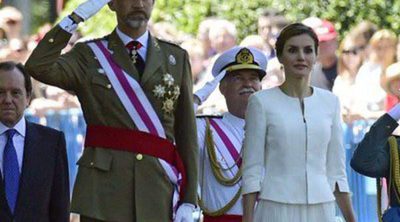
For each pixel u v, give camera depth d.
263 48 30.28
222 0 35.59
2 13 31.09
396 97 28.20
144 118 19.03
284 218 19.25
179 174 19.38
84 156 19.11
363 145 19.92
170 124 19.30
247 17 35.41
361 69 29.22
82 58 19.16
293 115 19.36
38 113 27.53
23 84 19.92
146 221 18.91
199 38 31.16
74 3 36.19
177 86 19.30
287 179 19.28
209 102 27.86
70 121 27.41
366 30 29.98
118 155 18.98
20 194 19.83
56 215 20.22
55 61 18.86
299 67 19.38
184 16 35.25
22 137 20.05
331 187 19.62
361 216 26.78
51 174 20.09
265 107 19.38
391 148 19.91
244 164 19.47
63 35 18.86
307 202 19.27
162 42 19.50
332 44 29.69
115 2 19.20
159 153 19.09
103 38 19.39
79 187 19.00
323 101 19.56
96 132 19.08
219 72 22.08
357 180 26.75
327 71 29.56
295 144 19.30
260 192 19.36
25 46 30.25
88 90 19.06
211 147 21.58
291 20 35.19
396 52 29.53
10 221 19.73
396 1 35.94
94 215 18.83
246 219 19.39
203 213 21.58
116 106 19.02
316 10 35.59
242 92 21.84
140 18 19.14
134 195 18.95
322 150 19.45
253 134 19.39
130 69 19.12
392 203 19.97
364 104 28.28
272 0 35.50
